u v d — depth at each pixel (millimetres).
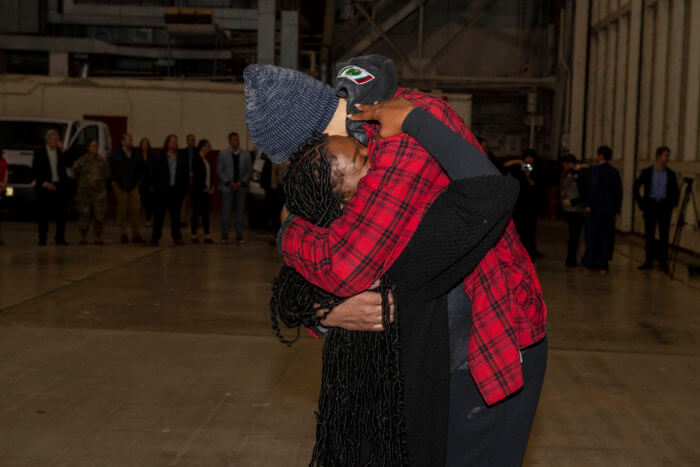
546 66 29312
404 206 1718
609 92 21453
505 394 1812
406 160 1736
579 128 24422
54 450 4242
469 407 1895
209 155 24719
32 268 10797
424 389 1823
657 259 13773
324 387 1867
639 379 5918
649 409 5203
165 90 24703
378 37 29547
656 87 17438
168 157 14234
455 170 1724
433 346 1823
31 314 7711
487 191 1685
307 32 29297
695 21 15273
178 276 10477
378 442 1831
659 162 12203
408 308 1798
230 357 6234
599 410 5156
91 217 15141
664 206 12172
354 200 1755
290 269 1884
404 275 1762
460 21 30000
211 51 30188
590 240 11953
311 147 1836
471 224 1698
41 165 13477
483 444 1913
